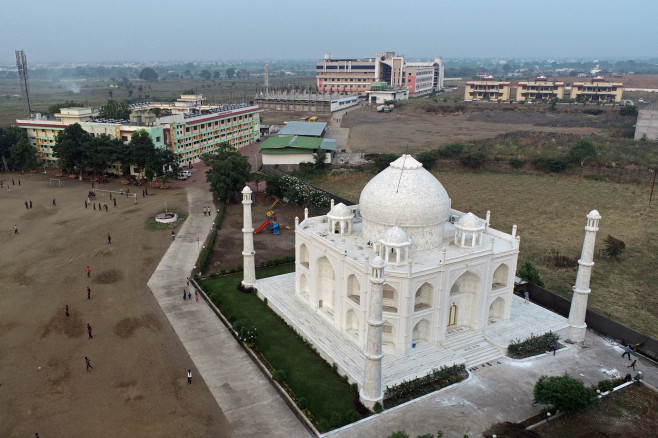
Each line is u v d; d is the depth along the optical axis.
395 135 187.75
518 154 144.75
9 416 42.62
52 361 50.59
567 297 65.38
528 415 43.81
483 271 53.91
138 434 40.94
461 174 135.75
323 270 59.62
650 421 43.12
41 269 73.06
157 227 92.38
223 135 164.25
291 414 44.25
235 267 75.44
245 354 53.25
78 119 136.62
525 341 53.44
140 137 118.75
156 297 65.31
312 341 54.41
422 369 49.38
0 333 55.50
